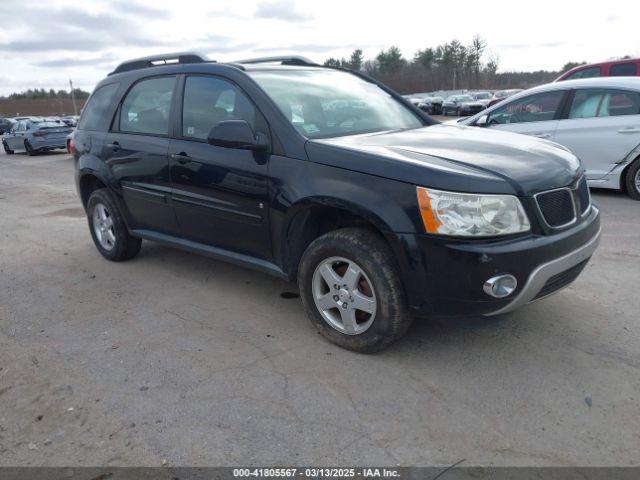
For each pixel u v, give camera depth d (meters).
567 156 3.61
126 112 4.95
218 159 3.93
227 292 4.57
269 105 3.71
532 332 3.67
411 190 2.98
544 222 3.04
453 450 2.56
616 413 2.80
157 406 2.97
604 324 3.75
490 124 8.75
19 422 2.88
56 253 5.89
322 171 3.34
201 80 4.25
